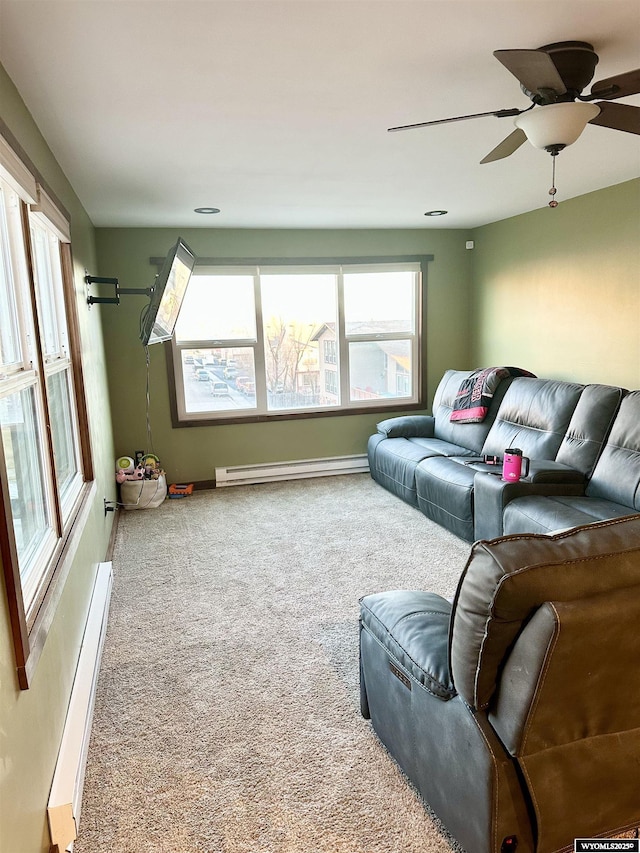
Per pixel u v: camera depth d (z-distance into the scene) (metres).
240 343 5.39
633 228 3.96
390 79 2.14
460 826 1.49
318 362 5.64
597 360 4.41
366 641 2.00
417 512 4.52
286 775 1.87
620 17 1.76
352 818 1.69
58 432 2.81
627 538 1.27
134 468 4.93
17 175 1.77
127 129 2.55
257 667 2.50
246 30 1.73
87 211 4.23
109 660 2.57
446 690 1.49
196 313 5.26
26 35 1.70
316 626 2.83
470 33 1.82
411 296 5.86
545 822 1.37
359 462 5.69
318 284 5.55
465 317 6.00
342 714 2.17
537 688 1.23
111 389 5.11
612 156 3.30
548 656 1.20
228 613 2.99
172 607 3.07
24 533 1.95
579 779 1.38
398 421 5.34
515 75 1.80
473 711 1.40
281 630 2.80
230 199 4.03
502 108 2.45
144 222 4.79
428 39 1.84
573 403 3.77
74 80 2.02
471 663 1.32
